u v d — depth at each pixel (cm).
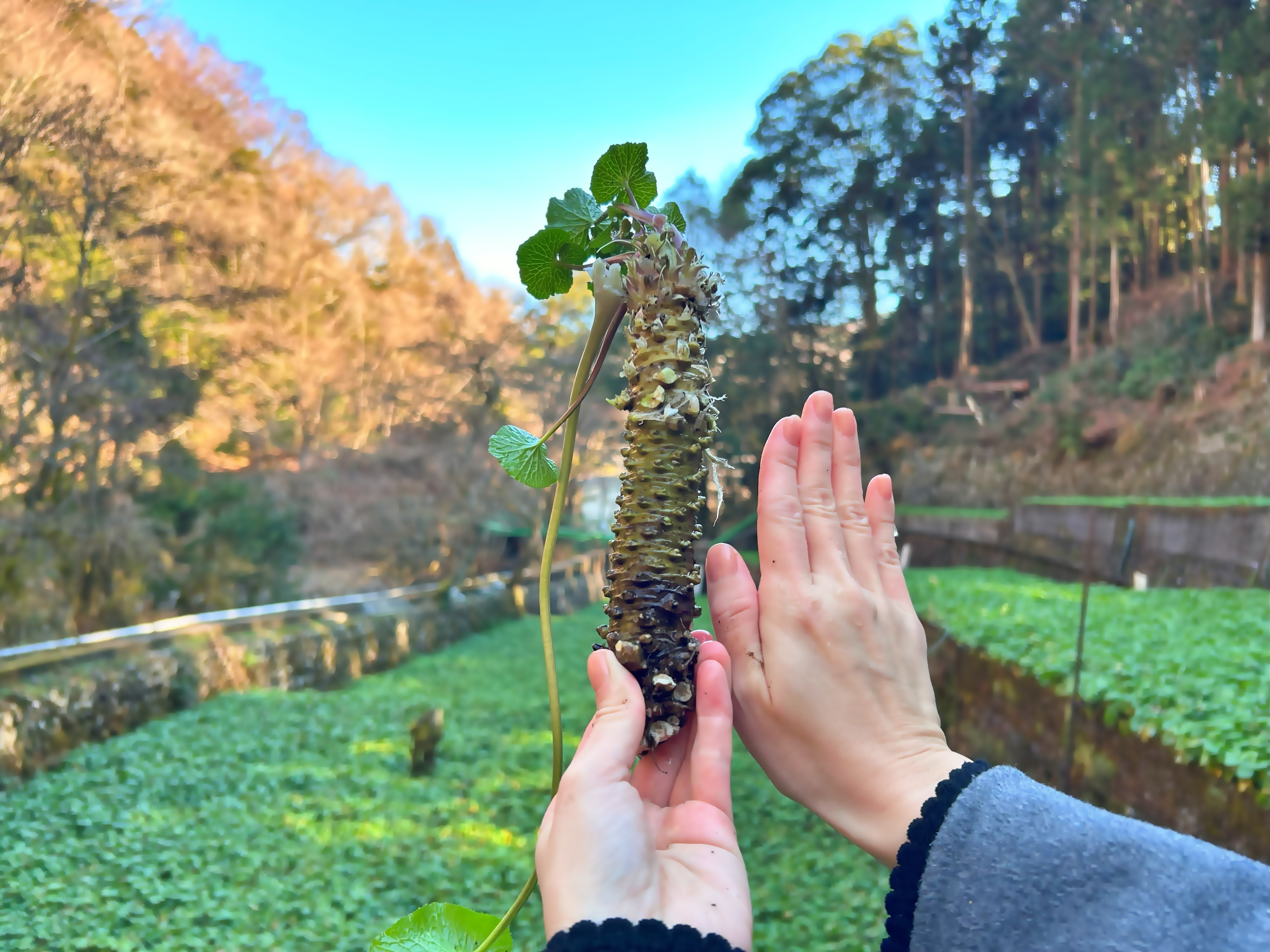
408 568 1714
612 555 74
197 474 1255
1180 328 1730
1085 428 1658
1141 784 420
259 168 1566
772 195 2428
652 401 73
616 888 56
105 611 993
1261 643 565
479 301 2052
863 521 74
